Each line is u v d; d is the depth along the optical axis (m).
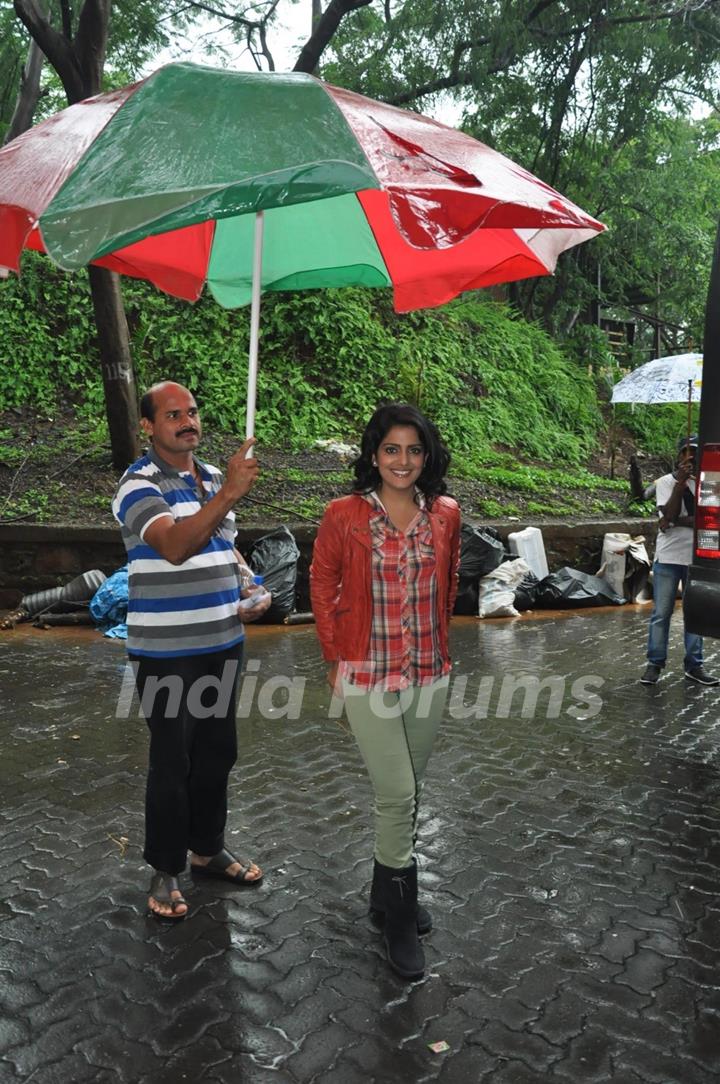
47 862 3.65
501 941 3.13
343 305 14.26
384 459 2.76
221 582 3.16
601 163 16.53
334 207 3.28
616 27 14.70
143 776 4.57
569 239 3.15
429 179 2.34
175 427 3.05
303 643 7.71
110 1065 2.47
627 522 10.95
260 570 8.57
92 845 3.80
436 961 3.00
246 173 2.26
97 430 11.33
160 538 2.86
